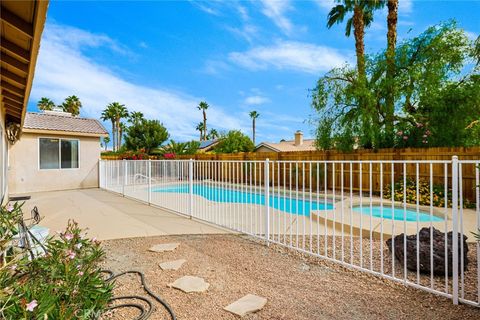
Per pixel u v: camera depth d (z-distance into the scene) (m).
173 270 3.56
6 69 3.71
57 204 8.53
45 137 11.90
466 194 7.88
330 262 3.81
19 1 2.20
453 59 9.25
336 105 10.80
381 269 3.23
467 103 8.73
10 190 11.05
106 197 10.06
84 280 2.33
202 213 6.39
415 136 9.62
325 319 2.49
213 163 6.27
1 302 1.67
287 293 2.96
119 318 2.53
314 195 9.84
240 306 2.69
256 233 5.08
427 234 3.54
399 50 10.12
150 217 6.70
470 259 3.76
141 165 9.21
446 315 2.52
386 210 7.47
